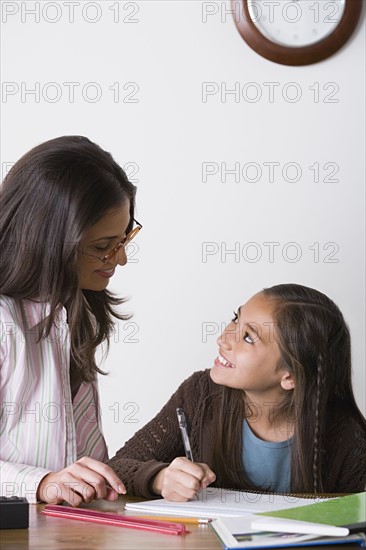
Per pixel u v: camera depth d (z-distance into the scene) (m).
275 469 1.65
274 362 1.63
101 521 1.10
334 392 1.73
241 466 1.66
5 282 1.44
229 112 2.44
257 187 2.44
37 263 1.43
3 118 2.48
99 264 1.51
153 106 2.46
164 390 2.44
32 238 1.42
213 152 2.44
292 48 2.38
